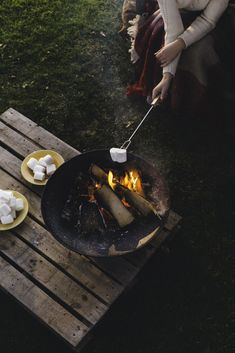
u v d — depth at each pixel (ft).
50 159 7.81
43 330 7.43
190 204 8.49
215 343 7.29
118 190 7.14
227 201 8.53
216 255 8.01
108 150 7.34
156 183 7.10
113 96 9.78
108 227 6.96
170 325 7.44
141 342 7.31
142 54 8.96
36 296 6.89
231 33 8.55
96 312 6.78
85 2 11.05
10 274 7.06
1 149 8.18
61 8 10.95
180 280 7.81
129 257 7.20
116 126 9.41
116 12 10.93
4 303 7.66
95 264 7.14
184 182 8.73
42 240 7.33
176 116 9.45
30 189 7.80
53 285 6.98
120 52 10.34
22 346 7.34
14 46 10.44
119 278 7.04
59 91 9.86
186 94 8.98
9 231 7.41
